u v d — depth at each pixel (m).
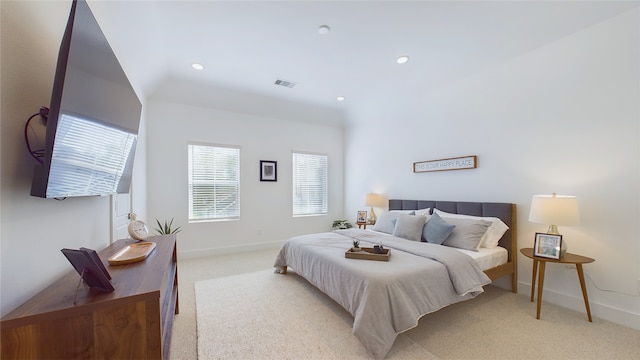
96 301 0.91
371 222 4.51
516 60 2.78
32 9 1.11
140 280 1.11
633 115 2.06
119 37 2.04
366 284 1.81
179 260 3.89
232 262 3.80
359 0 2.03
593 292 2.26
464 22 2.29
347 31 2.43
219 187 4.29
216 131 4.25
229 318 2.20
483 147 3.08
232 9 2.12
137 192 3.09
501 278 2.88
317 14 2.19
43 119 1.15
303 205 5.14
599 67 2.22
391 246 2.66
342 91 3.92
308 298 2.59
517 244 2.76
